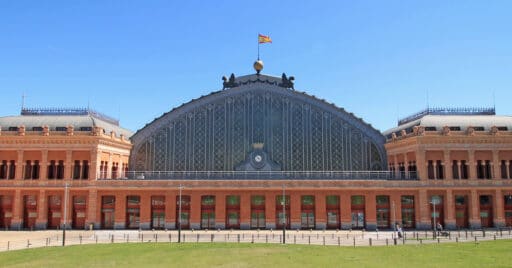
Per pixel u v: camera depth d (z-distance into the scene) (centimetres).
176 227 8125
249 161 8975
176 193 8188
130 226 8188
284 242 5797
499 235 6700
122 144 8919
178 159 9100
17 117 8850
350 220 8100
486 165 8219
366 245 5550
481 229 7844
